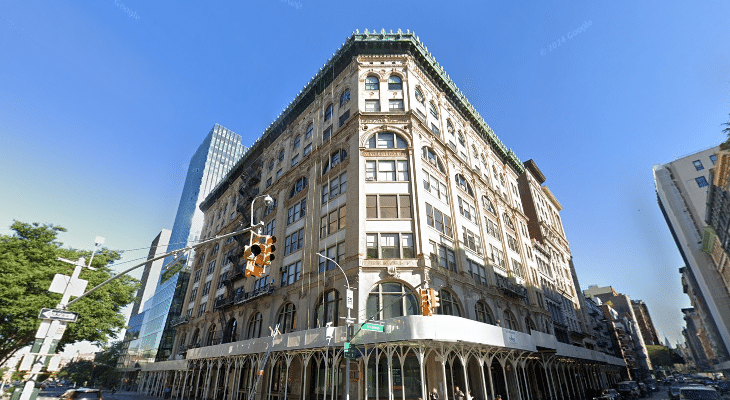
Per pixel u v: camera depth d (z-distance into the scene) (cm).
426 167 2991
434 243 2688
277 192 3806
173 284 7169
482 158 4325
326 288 2558
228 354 2772
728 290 6081
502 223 3994
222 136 11325
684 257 8394
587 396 3678
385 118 3042
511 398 2842
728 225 4272
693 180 6725
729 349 6531
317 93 3775
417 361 2172
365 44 3428
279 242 3331
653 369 13188
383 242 2525
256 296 3155
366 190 2711
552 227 6100
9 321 2331
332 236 2741
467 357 1945
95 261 2823
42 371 1077
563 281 5572
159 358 6209
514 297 3525
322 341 2023
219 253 4706
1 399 1348
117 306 3084
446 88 3897
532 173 6322
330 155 3195
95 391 2069
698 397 2284
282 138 4203
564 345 3073
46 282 2375
